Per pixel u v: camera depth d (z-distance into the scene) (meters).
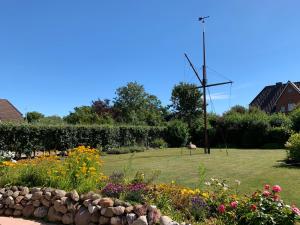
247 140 29.20
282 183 9.34
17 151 18.86
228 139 30.66
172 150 25.53
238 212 4.91
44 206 6.02
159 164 14.95
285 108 46.44
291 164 13.83
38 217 6.00
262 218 4.48
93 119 37.28
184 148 27.77
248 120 29.50
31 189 6.29
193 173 11.66
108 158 19.16
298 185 8.98
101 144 24.11
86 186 6.08
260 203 4.72
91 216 5.37
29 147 19.38
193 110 45.91
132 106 63.06
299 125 27.73
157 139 29.97
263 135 28.64
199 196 5.64
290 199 7.43
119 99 63.94
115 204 5.30
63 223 5.68
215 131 30.89
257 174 11.21
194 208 5.29
